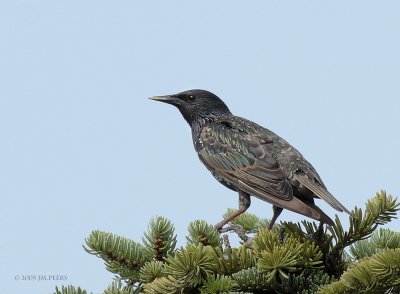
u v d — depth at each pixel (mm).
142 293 9070
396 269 7648
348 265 9742
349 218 9539
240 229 10781
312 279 8961
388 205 9445
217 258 8883
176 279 8617
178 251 9023
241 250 9086
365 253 10250
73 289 8641
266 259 8391
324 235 9664
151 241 9906
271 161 14172
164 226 9875
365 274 7766
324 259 9633
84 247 9898
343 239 9633
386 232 10281
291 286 8898
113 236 9922
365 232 9578
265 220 12617
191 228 9906
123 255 9891
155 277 9094
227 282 8398
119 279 9719
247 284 8773
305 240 9203
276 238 8797
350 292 7914
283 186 13438
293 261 8359
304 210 11258
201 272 8688
